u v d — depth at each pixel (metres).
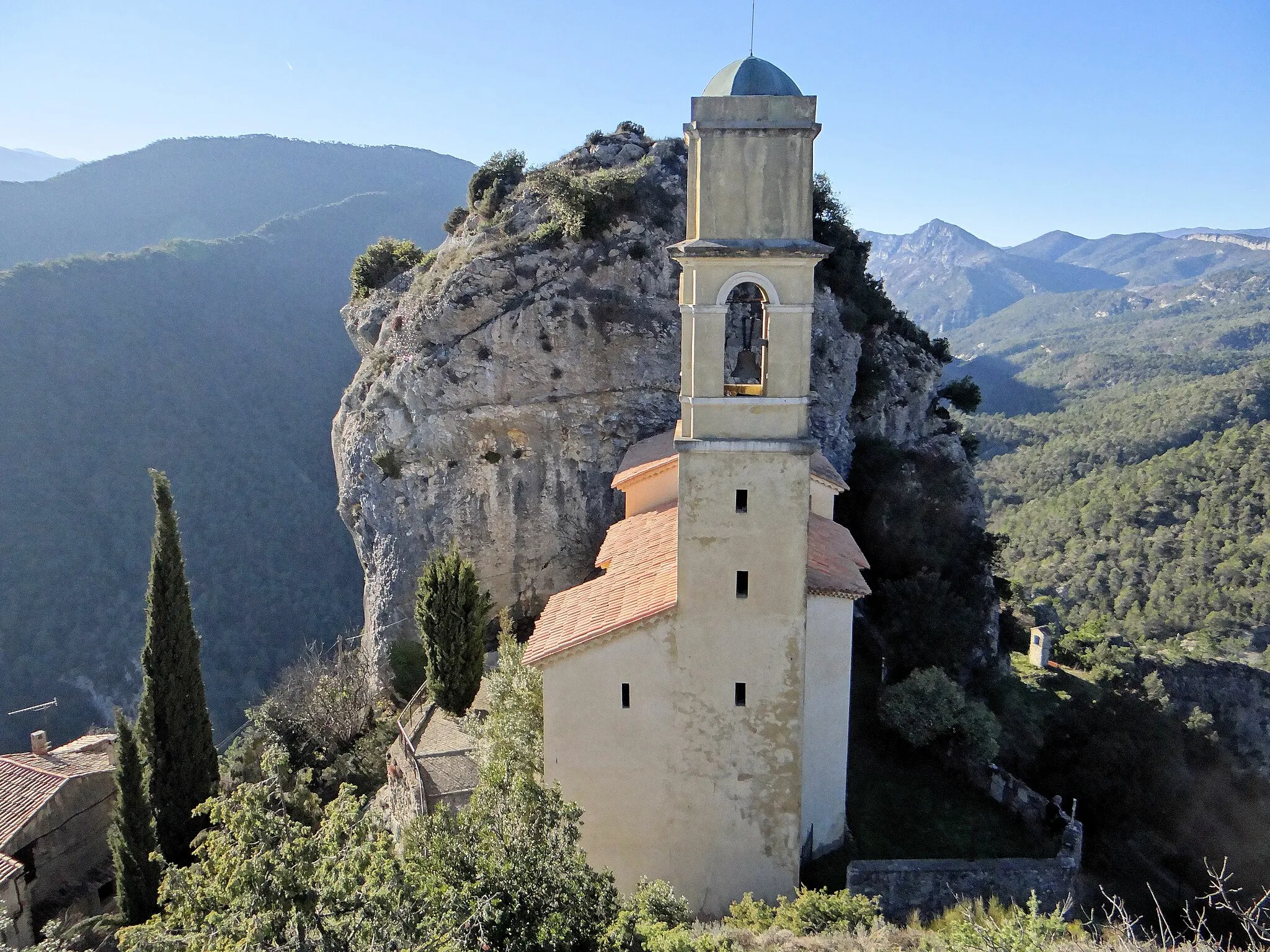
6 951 24.25
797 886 21.86
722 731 21.34
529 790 15.29
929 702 29.09
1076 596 100.69
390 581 41.28
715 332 19.61
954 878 22.67
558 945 13.22
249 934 11.42
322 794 33.06
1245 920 15.26
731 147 18.81
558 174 42.41
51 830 32.91
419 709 36.03
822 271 47.53
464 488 41.12
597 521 41.28
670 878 22.14
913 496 42.16
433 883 13.50
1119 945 14.93
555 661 21.47
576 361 40.78
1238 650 83.31
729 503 20.34
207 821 29.36
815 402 42.28
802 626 20.73
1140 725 32.69
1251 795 36.31
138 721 29.50
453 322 40.84
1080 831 25.08
